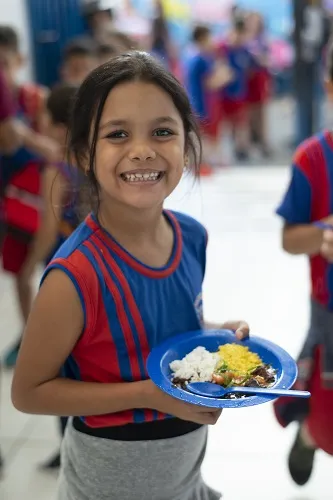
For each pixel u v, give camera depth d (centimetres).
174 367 105
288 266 371
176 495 117
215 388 99
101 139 101
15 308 329
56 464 203
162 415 110
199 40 559
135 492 115
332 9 565
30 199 246
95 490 115
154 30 570
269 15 651
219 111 594
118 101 99
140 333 108
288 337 281
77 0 539
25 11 532
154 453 112
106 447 111
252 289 339
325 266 158
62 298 100
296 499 186
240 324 120
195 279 119
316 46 554
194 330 117
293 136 652
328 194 154
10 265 258
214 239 420
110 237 106
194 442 116
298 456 181
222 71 563
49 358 104
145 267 108
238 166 612
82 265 101
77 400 104
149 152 98
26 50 530
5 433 223
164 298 111
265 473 198
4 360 269
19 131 244
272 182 554
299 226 159
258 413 229
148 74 100
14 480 199
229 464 203
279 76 663
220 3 652
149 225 109
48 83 560
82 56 280
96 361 108
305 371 165
